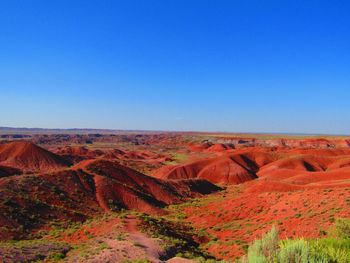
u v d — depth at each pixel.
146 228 35.47
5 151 111.12
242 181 103.81
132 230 34.06
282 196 46.44
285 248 9.24
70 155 128.50
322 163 110.00
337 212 33.41
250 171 109.88
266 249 9.64
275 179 89.25
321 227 30.91
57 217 47.56
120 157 154.00
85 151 154.50
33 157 110.12
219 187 91.06
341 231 15.67
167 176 105.25
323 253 9.39
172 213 59.47
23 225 41.75
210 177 107.31
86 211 54.41
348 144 198.62
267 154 125.31
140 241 29.39
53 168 107.38
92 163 75.06
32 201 48.59
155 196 71.62
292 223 34.84
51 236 38.91
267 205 46.00
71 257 26.94
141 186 73.25
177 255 26.97
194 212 56.38
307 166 107.44
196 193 81.12
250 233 36.72
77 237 36.50
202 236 39.28
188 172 108.88
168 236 34.88
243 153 124.06
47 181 58.88
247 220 43.53
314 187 54.75
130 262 23.05
